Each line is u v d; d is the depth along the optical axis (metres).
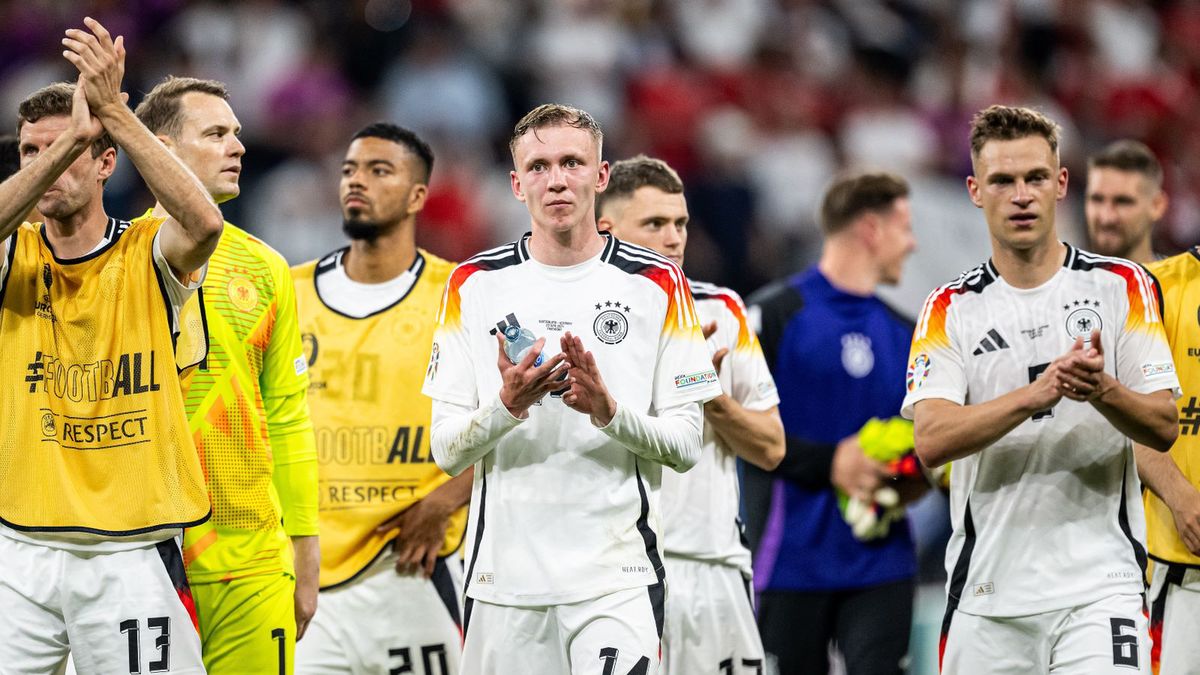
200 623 18.88
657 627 17.39
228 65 50.75
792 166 53.75
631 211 21.97
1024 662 18.78
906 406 19.20
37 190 15.84
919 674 31.98
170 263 17.11
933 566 37.00
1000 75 58.72
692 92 54.03
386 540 22.23
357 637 22.28
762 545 25.69
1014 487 18.75
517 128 17.92
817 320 26.05
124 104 16.27
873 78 56.06
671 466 17.59
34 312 17.12
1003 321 18.88
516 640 17.42
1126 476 18.73
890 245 26.47
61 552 16.97
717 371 21.27
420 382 22.41
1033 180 18.55
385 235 22.61
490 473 17.66
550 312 17.61
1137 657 17.91
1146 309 18.61
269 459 19.39
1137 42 63.41
